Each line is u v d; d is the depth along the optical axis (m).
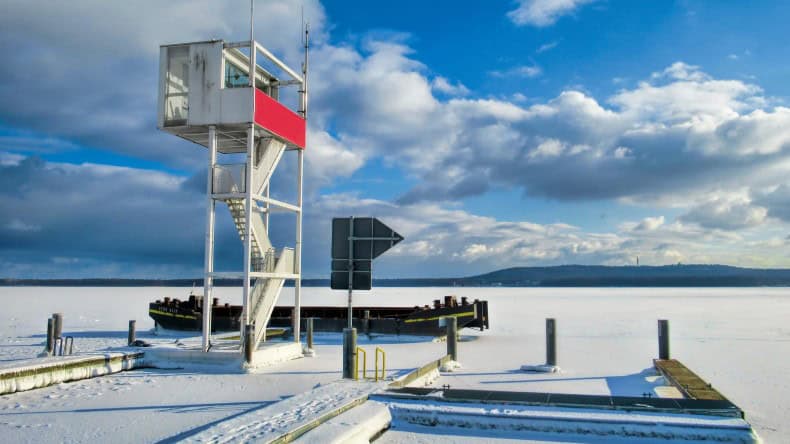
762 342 22.38
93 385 13.01
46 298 75.62
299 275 18.56
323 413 8.52
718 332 26.97
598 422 8.47
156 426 9.10
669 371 12.76
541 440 8.38
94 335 26.34
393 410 9.36
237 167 15.86
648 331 27.80
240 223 16.89
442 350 20.34
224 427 7.73
